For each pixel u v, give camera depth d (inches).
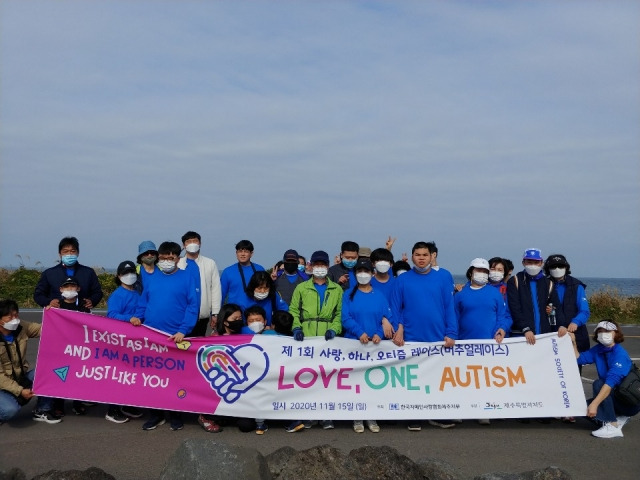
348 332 318.0
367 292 316.8
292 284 359.6
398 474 221.9
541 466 259.1
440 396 313.7
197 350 310.8
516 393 316.2
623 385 298.5
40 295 334.3
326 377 311.7
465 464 260.7
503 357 319.6
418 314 318.7
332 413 308.7
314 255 316.5
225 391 308.0
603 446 286.8
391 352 315.0
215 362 310.3
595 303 988.6
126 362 314.0
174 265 316.5
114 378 312.5
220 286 356.8
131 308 327.9
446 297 320.5
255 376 309.3
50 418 313.9
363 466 225.1
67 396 309.9
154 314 315.6
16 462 255.4
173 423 307.6
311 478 218.7
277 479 221.5
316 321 315.9
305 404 309.0
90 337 315.3
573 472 252.2
